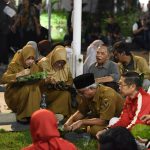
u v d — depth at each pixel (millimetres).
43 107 15086
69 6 28094
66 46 18094
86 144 13320
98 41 17266
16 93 15219
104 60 14992
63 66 15281
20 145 13523
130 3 33844
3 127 15125
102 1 33062
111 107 12875
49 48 17250
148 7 32219
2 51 23359
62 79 15227
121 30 30906
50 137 8109
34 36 23938
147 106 11266
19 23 23719
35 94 15031
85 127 13820
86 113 13453
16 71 15219
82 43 28375
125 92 11445
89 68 15344
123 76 11500
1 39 23297
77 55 16891
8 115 16000
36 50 16875
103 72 15008
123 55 15070
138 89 11500
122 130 7379
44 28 24250
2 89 19406
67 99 15164
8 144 13586
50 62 15219
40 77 14844
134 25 30109
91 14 31562
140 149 10086
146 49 29906
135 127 11039
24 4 23750
